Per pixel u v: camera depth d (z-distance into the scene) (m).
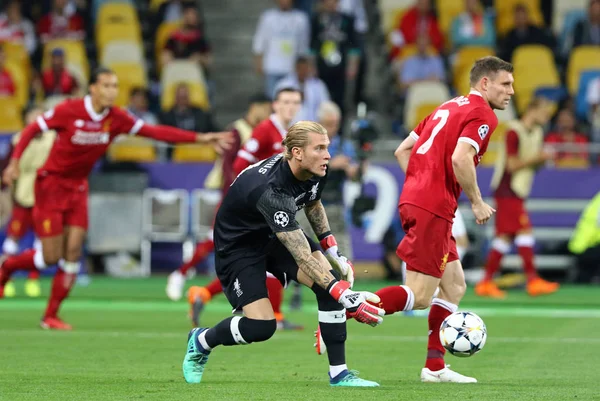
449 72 69.25
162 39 72.12
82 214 35.41
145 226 59.16
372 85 73.38
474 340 22.25
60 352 28.62
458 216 42.50
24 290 53.34
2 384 22.05
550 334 34.94
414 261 22.64
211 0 77.06
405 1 74.75
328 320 21.48
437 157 22.81
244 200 20.48
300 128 19.95
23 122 62.94
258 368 25.77
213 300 49.06
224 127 72.38
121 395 20.25
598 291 54.97
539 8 76.25
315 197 21.19
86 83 68.00
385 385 22.11
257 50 67.31
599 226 57.44
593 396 20.42
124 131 35.09
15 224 49.44
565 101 63.72
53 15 69.62
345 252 41.97
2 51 64.31
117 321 38.28
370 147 44.34
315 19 64.81
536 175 58.78
